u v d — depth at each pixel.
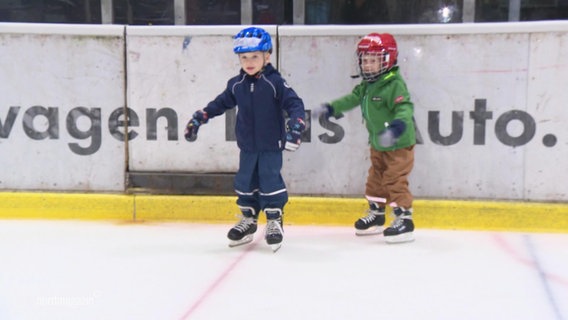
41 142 3.91
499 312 2.33
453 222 3.66
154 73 3.81
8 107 3.89
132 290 2.57
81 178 3.92
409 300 2.45
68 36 3.82
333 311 2.33
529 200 3.63
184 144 3.86
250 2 4.86
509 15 4.70
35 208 3.89
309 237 3.46
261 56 3.01
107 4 4.93
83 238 3.41
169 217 3.85
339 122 3.74
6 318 2.27
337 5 4.83
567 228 3.56
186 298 2.47
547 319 2.27
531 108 3.58
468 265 2.91
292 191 3.83
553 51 3.52
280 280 2.69
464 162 3.67
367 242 3.34
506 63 3.57
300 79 3.76
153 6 4.96
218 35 3.76
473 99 3.62
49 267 2.88
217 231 3.58
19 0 4.99
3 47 3.85
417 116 3.68
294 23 4.86
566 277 2.74
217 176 3.84
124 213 3.86
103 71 3.83
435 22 4.76
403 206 3.31
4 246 3.23
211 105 3.20
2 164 3.94
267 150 3.10
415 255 3.08
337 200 3.74
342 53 3.71
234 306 2.38
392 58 3.20
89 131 3.89
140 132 3.87
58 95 3.87
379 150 3.31
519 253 3.12
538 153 3.60
